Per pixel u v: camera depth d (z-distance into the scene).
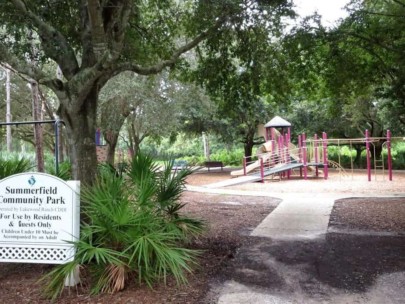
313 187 16.62
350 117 27.38
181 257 4.29
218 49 8.70
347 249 6.14
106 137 20.38
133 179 5.05
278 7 7.69
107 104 19.23
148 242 4.15
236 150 44.88
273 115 26.70
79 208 4.39
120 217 4.19
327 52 10.50
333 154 30.73
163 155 6.08
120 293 4.27
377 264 5.39
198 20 8.20
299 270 5.19
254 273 5.07
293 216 9.04
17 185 4.41
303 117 28.89
